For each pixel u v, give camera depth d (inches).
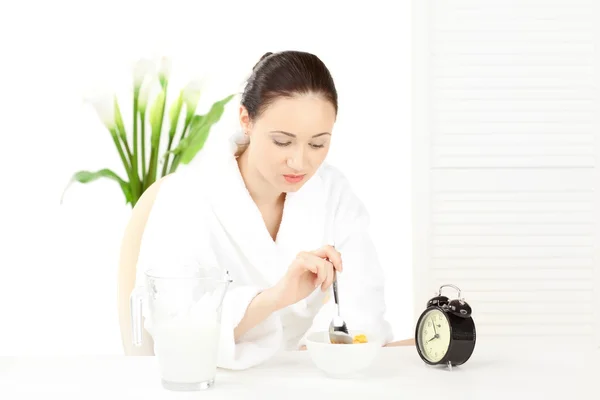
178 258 60.5
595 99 110.0
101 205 120.5
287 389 44.9
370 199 118.8
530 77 109.9
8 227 119.3
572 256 111.4
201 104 118.9
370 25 117.9
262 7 118.4
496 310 111.7
